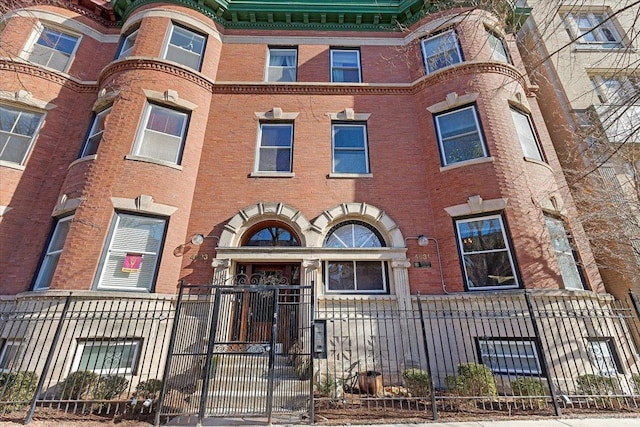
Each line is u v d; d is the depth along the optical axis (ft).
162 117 33.81
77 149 34.24
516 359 25.20
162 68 34.91
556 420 17.87
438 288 29.07
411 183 33.50
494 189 29.94
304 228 31.01
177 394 21.62
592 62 42.68
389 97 37.99
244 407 19.99
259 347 25.43
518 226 28.50
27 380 20.40
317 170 33.94
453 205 30.96
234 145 35.06
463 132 33.71
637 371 24.04
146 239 29.04
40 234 30.09
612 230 28.78
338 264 30.89
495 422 17.58
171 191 30.86
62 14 39.24
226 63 39.78
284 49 41.75
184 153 32.91
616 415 18.71
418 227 31.53
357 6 41.83
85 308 24.99
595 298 26.96
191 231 30.91
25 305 25.38
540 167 32.42
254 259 29.68
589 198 29.91
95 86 37.68
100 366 24.25
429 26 39.04
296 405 20.49
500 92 34.06
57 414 18.75
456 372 25.80
